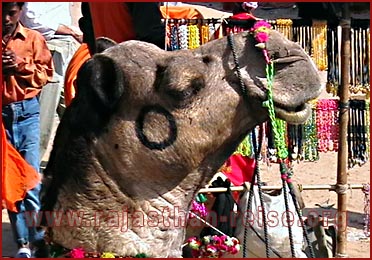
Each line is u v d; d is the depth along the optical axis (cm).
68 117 437
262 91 425
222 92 429
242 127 437
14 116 735
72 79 764
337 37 748
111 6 670
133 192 433
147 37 677
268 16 2025
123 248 430
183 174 436
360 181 1020
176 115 427
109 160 429
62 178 435
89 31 704
